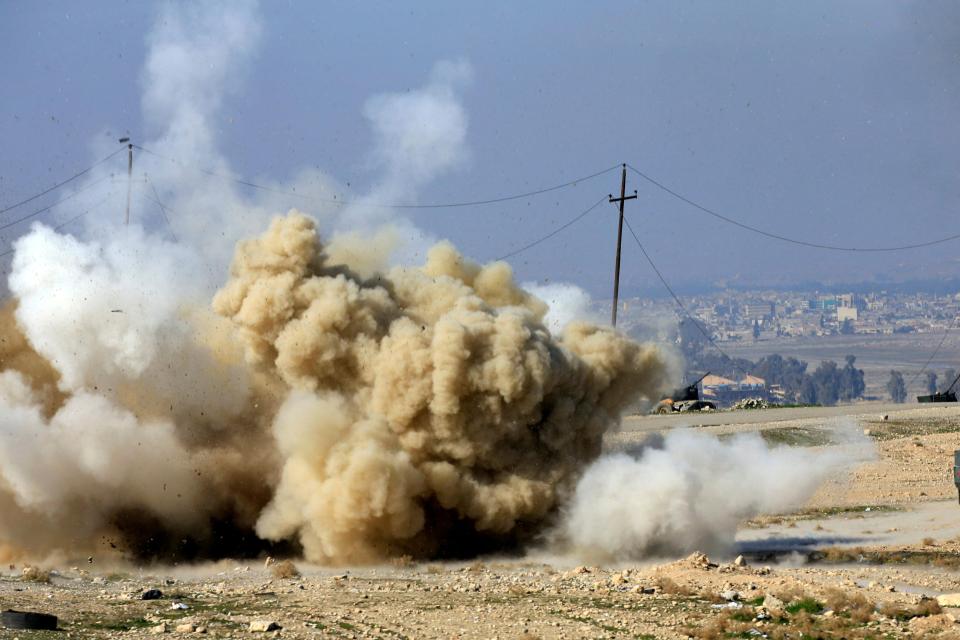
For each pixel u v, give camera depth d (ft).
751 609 408.67
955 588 478.59
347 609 411.95
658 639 375.25
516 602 429.79
